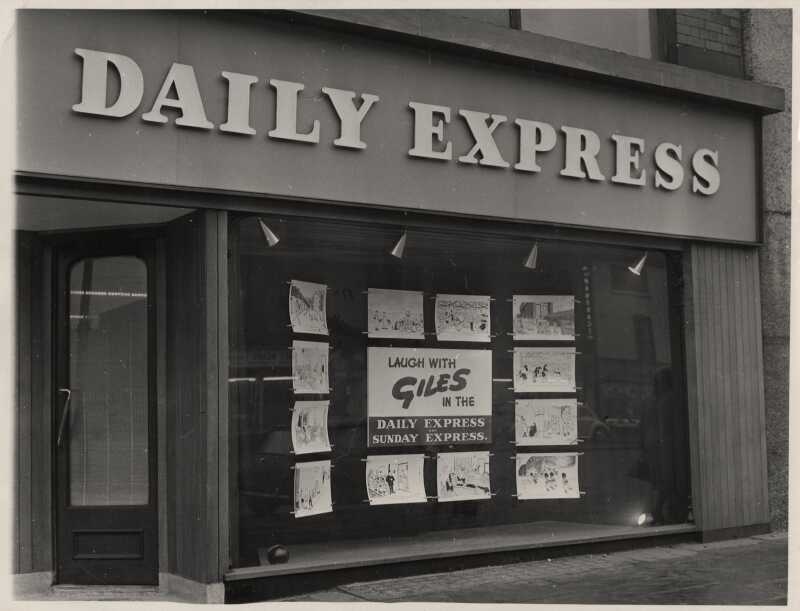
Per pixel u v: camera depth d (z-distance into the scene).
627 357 8.20
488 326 7.63
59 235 6.71
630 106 7.98
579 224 7.65
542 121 7.50
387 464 7.12
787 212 8.99
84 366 6.73
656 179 8.07
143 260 6.72
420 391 7.31
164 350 6.59
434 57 6.99
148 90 5.83
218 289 6.11
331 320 6.90
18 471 6.48
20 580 6.39
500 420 7.64
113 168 5.70
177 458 6.34
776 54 9.00
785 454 8.77
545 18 7.93
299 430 6.67
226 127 6.06
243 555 6.32
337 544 6.81
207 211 6.09
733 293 8.54
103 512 6.55
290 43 6.37
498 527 7.55
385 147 6.75
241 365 6.38
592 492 7.95
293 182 6.34
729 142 8.58
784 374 8.84
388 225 6.90
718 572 6.93
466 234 7.28
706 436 8.23
